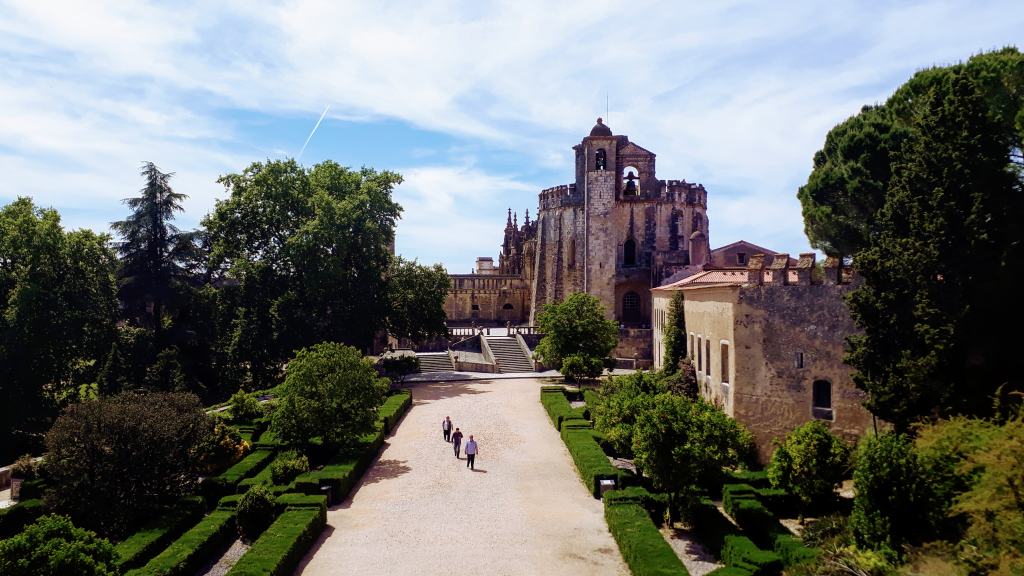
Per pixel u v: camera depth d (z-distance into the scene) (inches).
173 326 2487.7
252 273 2458.2
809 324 1350.9
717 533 994.1
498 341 3186.5
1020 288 1105.4
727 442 1071.0
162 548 1040.2
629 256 3627.0
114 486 1139.9
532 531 1080.8
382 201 2726.4
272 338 2405.3
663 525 1119.6
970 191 1146.7
